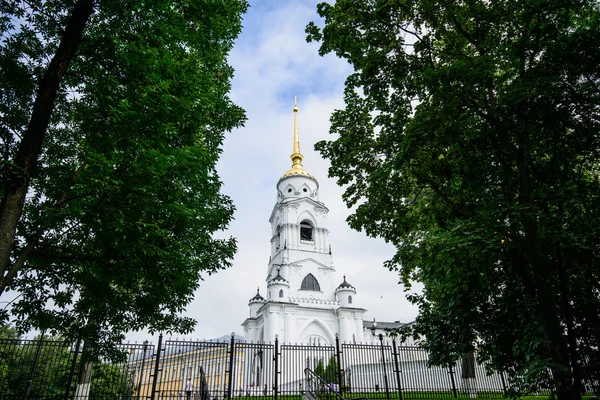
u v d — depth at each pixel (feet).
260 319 183.52
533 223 39.11
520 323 44.73
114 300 39.65
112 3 35.55
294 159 237.66
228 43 56.85
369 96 52.70
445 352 51.16
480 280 43.80
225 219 52.24
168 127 35.91
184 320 47.50
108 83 36.45
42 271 37.09
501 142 44.11
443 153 49.98
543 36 42.42
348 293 187.01
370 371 79.30
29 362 53.93
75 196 33.35
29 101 36.37
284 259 193.57
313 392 63.00
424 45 48.34
